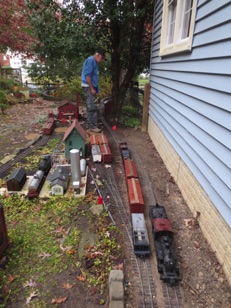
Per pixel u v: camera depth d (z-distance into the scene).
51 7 6.14
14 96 10.18
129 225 2.62
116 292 1.76
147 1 5.84
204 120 2.46
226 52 1.99
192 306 1.80
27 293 1.85
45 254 2.21
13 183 3.08
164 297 1.85
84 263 2.12
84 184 3.31
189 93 2.91
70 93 10.36
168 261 1.97
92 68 5.18
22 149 4.54
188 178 3.00
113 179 3.57
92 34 6.09
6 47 10.24
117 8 5.70
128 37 6.55
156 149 4.96
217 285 1.96
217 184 2.18
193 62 2.76
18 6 8.91
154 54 5.35
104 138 4.80
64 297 1.83
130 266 2.11
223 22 2.04
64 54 6.50
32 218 2.69
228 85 1.96
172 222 2.72
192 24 2.71
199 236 2.50
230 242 1.95
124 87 6.84
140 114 8.03
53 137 5.34
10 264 2.11
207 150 2.40
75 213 2.77
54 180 3.07
